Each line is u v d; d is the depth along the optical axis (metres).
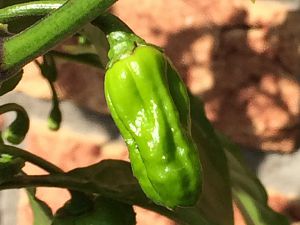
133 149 0.14
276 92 0.27
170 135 0.14
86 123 0.30
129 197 0.18
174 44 0.28
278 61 0.27
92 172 0.18
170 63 0.15
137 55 0.14
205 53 0.27
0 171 0.17
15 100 0.31
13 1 0.19
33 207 0.23
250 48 0.27
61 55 0.22
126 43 0.15
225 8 0.27
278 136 0.27
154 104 0.14
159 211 0.18
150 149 0.14
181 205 0.14
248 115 0.27
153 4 0.28
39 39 0.14
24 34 0.14
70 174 0.18
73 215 0.18
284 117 0.27
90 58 0.22
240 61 0.27
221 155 0.20
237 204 0.23
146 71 0.14
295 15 0.26
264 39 0.27
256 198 0.22
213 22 0.27
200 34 0.27
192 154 0.14
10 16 0.15
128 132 0.14
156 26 0.28
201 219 0.19
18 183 0.18
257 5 0.26
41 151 0.31
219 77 0.27
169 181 0.14
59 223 0.18
